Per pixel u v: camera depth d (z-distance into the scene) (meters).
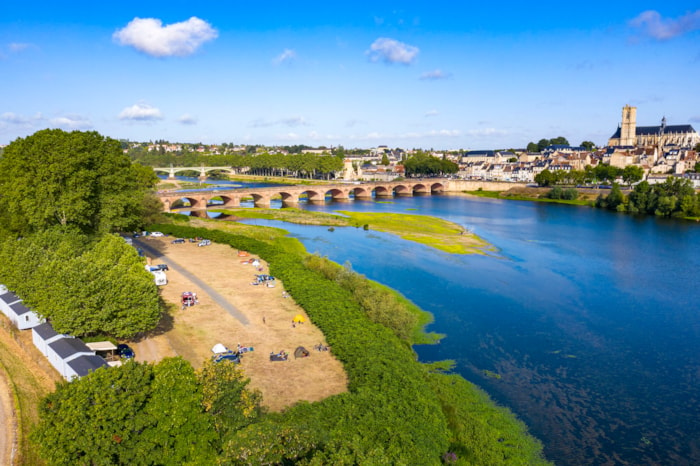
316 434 50.56
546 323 99.69
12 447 51.00
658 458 60.06
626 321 101.31
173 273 126.88
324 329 88.75
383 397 64.88
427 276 131.75
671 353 87.12
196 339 85.81
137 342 83.00
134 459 44.62
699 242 180.25
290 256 138.62
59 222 114.69
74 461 44.34
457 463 56.41
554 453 60.38
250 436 45.06
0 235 116.19
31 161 110.56
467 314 104.12
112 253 101.62
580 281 128.38
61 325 73.31
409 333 92.69
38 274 81.31
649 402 71.88
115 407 45.97
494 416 67.12
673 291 120.56
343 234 194.88
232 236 165.50
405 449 54.09
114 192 126.25
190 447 46.62
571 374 79.44
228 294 110.25
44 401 47.12
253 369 75.50
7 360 69.94
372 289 107.25
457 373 79.12
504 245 173.38
